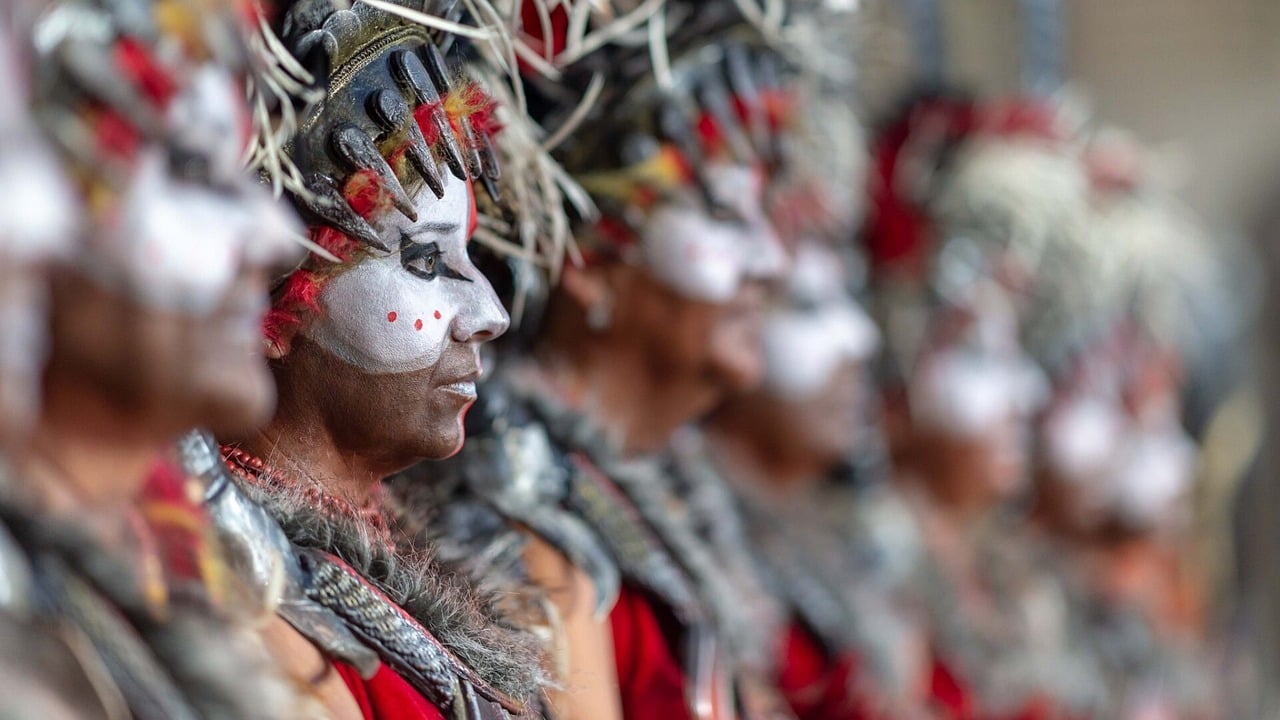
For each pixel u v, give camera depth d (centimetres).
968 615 516
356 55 229
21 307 160
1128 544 597
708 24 340
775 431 441
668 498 352
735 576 379
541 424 312
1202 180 870
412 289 235
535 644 262
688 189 336
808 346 435
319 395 235
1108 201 596
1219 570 706
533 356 327
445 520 281
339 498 237
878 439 504
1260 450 776
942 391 519
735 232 340
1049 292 559
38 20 166
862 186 501
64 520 156
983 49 618
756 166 345
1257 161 884
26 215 158
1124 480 588
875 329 528
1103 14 862
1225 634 712
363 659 214
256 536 209
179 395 173
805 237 436
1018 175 551
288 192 227
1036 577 558
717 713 339
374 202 228
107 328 168
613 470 325
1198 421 658
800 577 441
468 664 242
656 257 334
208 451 204
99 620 155
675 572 333
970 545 538
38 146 163
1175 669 614
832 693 438
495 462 296
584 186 330
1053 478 573
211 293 175
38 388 166
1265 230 873
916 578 496
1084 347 571
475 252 290
